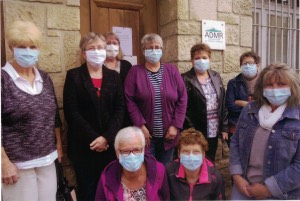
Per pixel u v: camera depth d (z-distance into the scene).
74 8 2.60
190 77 2.80
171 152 2.62
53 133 2.02
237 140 2.08
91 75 2.37
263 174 1.86
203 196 1.96
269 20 3.73
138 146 1.82
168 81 2.58
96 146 2.24
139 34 3.24
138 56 3.25
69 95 2.29
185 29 3.13
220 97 2.84
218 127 2.85
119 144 1.83
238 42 3.47
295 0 3.87
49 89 2.03
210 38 3.27
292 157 1.81
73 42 2.62
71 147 2.38
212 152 2.90
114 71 2.47
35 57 1.93
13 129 1.83
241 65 2.93
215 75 2.90
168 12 3.19
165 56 3.28
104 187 1.86
